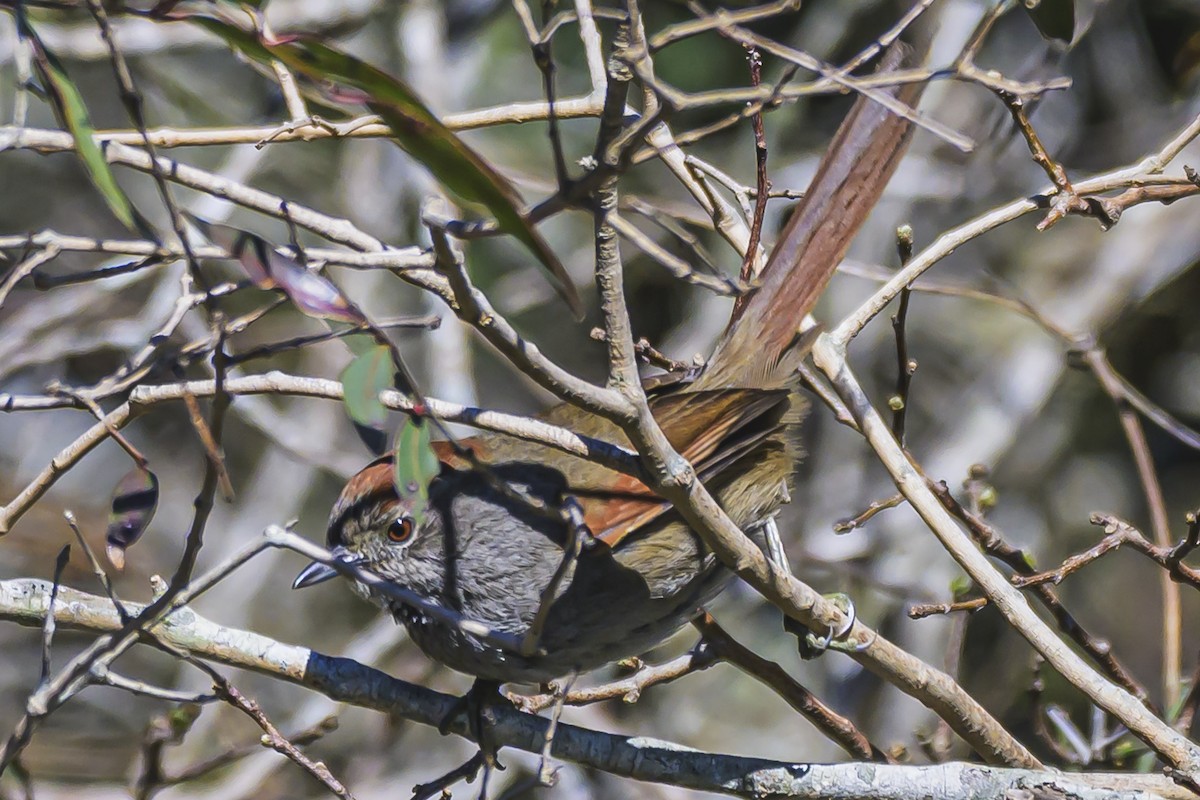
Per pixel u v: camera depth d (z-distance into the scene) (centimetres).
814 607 664
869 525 1420
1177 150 743
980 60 1455
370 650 1264
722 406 781
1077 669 683
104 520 1451
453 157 503
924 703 708
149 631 615
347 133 694
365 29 1466
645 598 771
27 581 695
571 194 516
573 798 1225
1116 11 1488
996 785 683
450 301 583
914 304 1554
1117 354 1533
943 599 1203
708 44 1483
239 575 1433
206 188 582
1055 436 1536
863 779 691
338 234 593
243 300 1426
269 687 1390
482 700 759
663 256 538
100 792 1127
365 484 808
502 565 771
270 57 527
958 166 1505
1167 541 877
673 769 706
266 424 1295
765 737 1382
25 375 1442
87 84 1463
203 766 855
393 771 1339
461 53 1518
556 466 788
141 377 607
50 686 582
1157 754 675
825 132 1531
